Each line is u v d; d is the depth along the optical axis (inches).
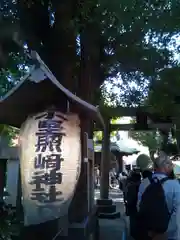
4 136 183.8
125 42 298.4
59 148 125.2
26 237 151.2
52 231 153.6
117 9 230.8
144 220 147.6
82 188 199.2
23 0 219.3
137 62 337.7
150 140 879.7
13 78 225.1
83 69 240.4
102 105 442.6
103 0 222.5
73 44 214.7
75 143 127.6
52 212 122.3
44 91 131.6
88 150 206.2
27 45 221.5
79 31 225.5
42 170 123.2
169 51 325.1
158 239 145.3
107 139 482.3
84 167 200.1
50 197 122.0
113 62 334.6
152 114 482.0
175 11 253.3
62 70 207.3
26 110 135.9
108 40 294.5
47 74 126.9
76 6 218.2
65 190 123.0
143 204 148.9
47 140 126.0
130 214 199.3
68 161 125.0
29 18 219.1
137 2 238.2
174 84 370.9
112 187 912.3
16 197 172.9
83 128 175.3
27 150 126.3
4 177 183.8
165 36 299.0
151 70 346.9
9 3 219.0
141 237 155.8
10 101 132.7
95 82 291.0
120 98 435.5
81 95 233.8
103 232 353.1
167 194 146.6
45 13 220.1
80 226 183.8
